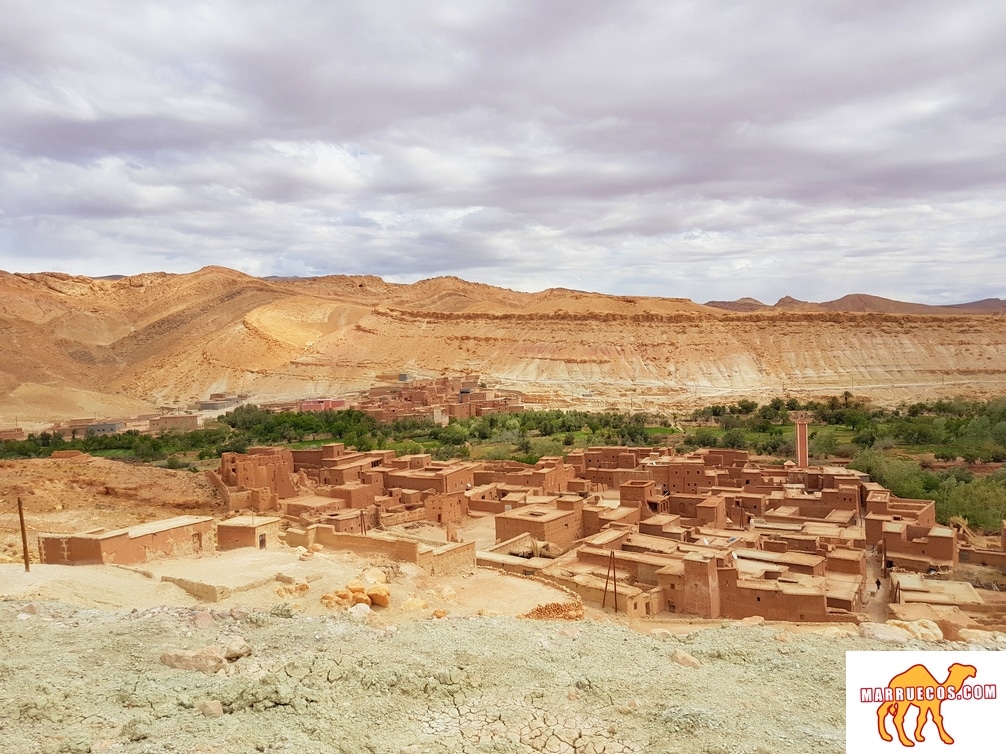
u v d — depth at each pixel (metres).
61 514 55.66
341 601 21.55
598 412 159.00
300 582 24.27
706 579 36.19
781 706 13.75
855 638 18.09
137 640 17.05
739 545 46.84
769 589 35.97
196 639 17.23
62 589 22.95
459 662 15.38
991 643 18.22
